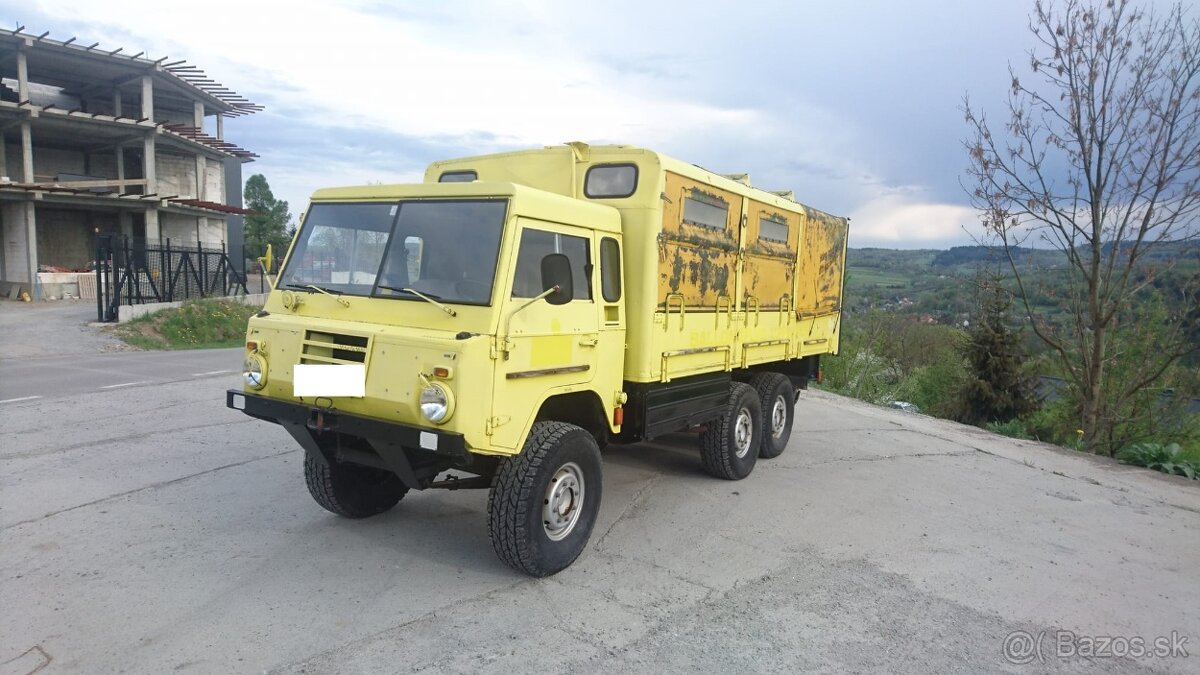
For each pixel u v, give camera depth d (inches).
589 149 236.8
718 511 264.1
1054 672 164.2
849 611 187.9
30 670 140.6
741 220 283.4
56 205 1104.8
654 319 230.7
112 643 152.0
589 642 163.9
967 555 235.6
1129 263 551.8
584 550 219.8
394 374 172.2
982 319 941.8
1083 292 577.0
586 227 208.8
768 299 315.6
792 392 359.9
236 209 1275.8
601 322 214.2
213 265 971.3
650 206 225.0
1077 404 633.6
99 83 1166.3
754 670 156.4
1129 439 605.3
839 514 270.1
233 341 786.8
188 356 611.2
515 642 161.8
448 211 190.2
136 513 227.5
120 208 1152.8
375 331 178.2
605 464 324.2
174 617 164.2
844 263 410.6
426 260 187.8
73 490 245.4
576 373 203.0
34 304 938.1
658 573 205.5
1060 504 310.3
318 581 186.7
